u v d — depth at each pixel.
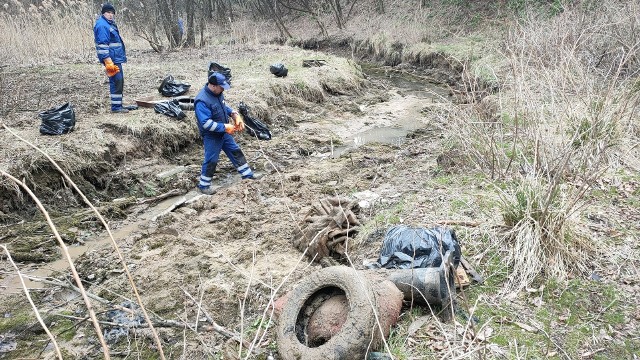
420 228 4.56
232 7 33.69
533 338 3.71
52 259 6.20
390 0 24.31
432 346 3.66
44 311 5.07
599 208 5.36
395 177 7.60
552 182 4.91
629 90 7.05
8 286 5.60
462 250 4.80
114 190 8.09
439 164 7.44
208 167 7.84
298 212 6.66
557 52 7.64
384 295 3.76
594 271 4.40
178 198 7.94
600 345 3.62
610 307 3.98
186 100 10.58
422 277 3.89
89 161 8.09
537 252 4.45
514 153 6.12
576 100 6.85
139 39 24.05
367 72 18.61
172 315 4.74
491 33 15.23
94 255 6.09
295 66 14.73
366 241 5.27
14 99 10.99
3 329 4.85
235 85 12.19
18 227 6.84
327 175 8.24
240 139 10.13
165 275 5.41
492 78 10.38
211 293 4.94
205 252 5.82
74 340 4.61
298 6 29.08
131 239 6.39
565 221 4.61
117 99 9.95
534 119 6.08
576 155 6.01
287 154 9.65
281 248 5.75
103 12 9.52
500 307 4.05
